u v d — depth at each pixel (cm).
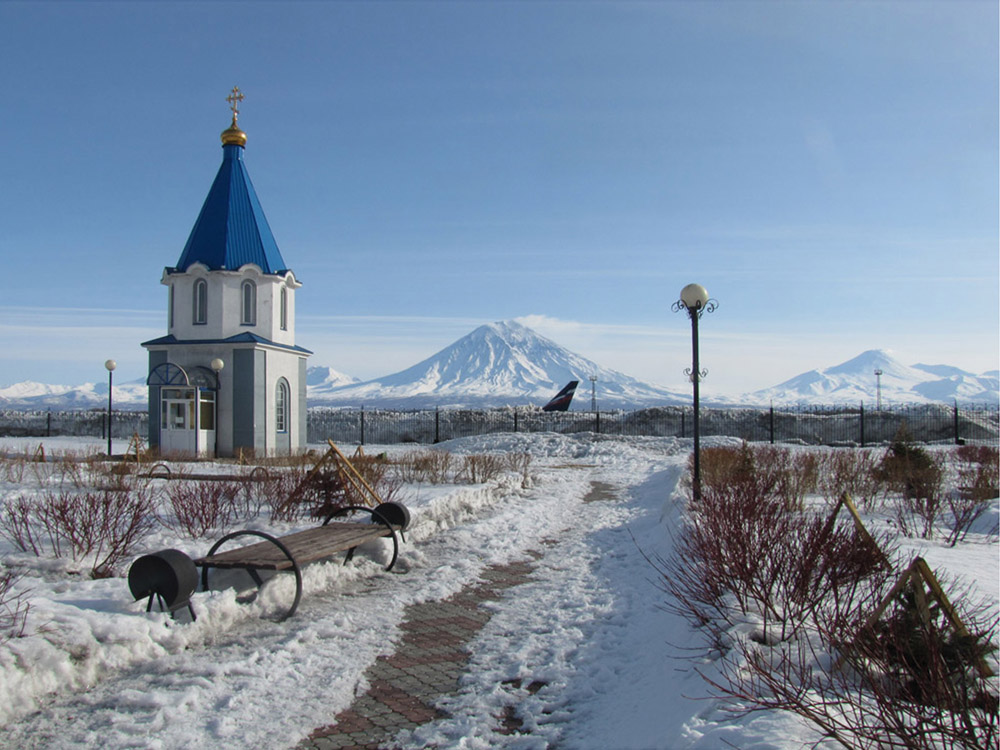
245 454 2752
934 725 325
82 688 490
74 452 2470
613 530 1188
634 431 4384
